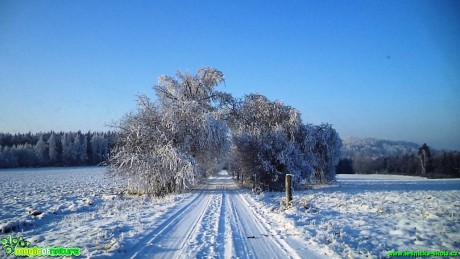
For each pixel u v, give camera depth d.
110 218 14.73
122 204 20.53
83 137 128.88
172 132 30.73
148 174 29.48
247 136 34.41
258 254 8.88
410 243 9.65
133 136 30.67
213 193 28.81
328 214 15.09
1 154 105.69
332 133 41.69
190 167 28.78
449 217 13.12
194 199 23.58
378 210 15.20
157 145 30.44
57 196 27.41
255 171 33.59
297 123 36.94
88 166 124.06
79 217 15.27
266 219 14.69
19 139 133.12
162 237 10.79
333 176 42.66
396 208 16.06
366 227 11.88
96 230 11.70
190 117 32.19
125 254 8.80
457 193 26.39
